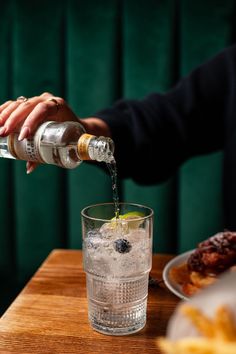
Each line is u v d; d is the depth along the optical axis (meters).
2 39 1.15
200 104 1.01
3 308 1.23
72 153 0.60
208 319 0.27
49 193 1.18
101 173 1.15
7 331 0.52
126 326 0.51
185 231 1.16
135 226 0.52
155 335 0.51
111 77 1.13
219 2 1.09
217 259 0.63
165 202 1.15
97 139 0.54
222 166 1.10
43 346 0.49
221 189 1.13
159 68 1.11
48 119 0.65
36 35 1.13
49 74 1.15
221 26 1.09
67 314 0.56
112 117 0.90
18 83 1.15
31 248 1.21
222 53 1.03
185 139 0.99
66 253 0.76
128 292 0.51
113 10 1.11
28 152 0.60
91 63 1.13
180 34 1.11
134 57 1.12
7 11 1.14
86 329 0.53
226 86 1.02
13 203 1.20
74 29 1.12
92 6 1.11
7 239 1.21
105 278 0.51
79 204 1.17
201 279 0.62
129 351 0.48
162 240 1.17
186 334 0.28
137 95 1.13
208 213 1.14
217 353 0.25
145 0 1.10
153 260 0.74
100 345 0.49
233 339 0.26
